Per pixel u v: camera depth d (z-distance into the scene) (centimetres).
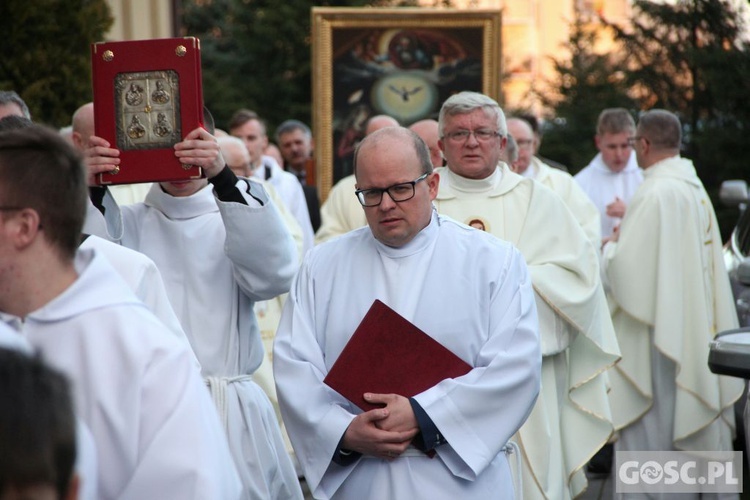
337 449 545
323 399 551
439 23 1630
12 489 245
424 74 1639
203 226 650
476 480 547
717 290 1084
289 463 663
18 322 379
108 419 372
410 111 1641
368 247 584
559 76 3278
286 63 3853
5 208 371
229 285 643
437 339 559
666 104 3098
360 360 543
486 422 539
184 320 636
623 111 1378
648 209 1049
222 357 635
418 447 542
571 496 863
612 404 1070
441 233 581
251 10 3909
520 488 646
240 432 623
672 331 1036
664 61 3100
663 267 1041
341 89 1642
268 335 1071
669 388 1073
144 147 595
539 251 802
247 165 1084
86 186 388
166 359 382
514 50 4894
